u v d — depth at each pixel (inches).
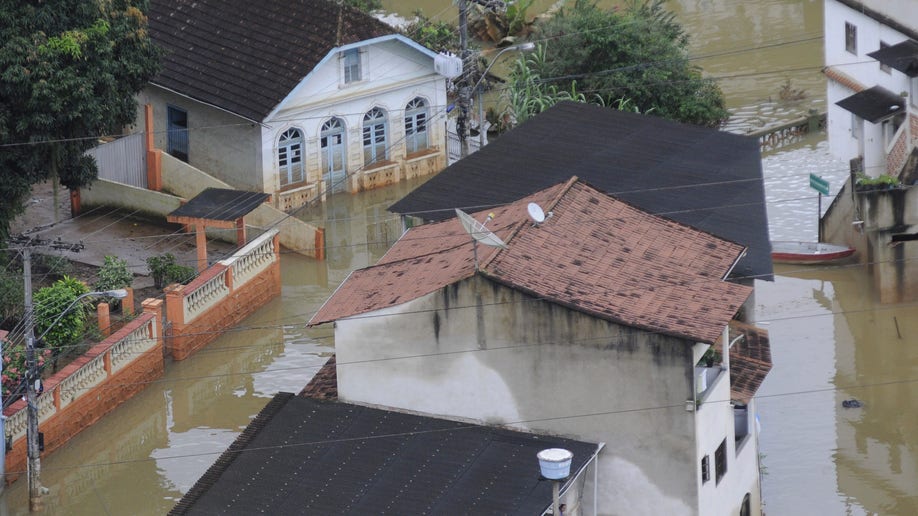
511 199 1785.2
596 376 1397.6
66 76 2043.6
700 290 1443.2
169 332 1991.9
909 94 2239.2
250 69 2476.6
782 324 2086.6
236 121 2456.9
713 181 1797.5
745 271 1558.8
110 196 2384.4
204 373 1973.4
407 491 1370.6
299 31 2495.1
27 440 1654.8
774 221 2385.6
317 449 1441.9
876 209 2102.6
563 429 1423.5
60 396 1775.3
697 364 1408.7
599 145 1930.4
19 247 2132.1
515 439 1423.5
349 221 2454.5
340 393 1514.5
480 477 1376.7
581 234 1515.7
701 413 1392.7
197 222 2113.7
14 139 2071.9
